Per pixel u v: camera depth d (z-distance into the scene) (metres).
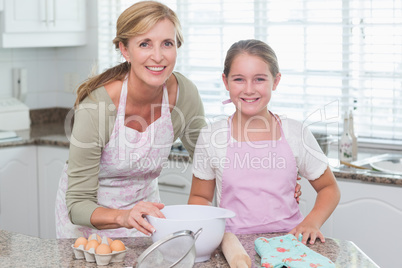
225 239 1.58
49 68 4.23
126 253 1.58
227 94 3.56
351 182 2.71
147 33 1.75
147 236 1.75
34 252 1.59
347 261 1.50
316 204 1.89
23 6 3.59
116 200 2.09
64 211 2.15
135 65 1.80
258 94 1.87
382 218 2.66
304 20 3.30
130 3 3.84
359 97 3.21
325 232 2.81
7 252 1.59
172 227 1.50
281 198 1.86
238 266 1.41
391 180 2.60
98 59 3.97
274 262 1.43
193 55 3.68
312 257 1.46
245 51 1.86
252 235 1.76
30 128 3.95
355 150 2.94
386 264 2.68
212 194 2.00
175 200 3.13
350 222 2.74
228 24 3.52
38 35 3.71
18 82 4.02
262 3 3.41
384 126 3.21
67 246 1.64
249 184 1.87
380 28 3.11
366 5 3.14
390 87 3.14
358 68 3.21
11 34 3.57
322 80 3.30
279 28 3.39
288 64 3.39
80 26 3.93
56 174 3.54
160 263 1.39
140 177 2.11
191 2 3.64
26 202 3.58
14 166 3.51
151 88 1.91
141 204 1.60
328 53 3.24
